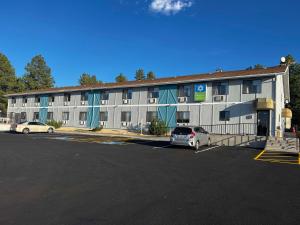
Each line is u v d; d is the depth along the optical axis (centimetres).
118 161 1391
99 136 3069
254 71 2795
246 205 714
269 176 1112
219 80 2883
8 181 920
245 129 2669
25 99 5072
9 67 6688
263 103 2464
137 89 3588
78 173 1073
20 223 566
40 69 7769
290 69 5875
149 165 1299
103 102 3909
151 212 646
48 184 891
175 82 3162
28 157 1437
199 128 2200
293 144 2080
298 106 5369
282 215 645
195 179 1017
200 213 645
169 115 3247
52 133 3475
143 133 3397
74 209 658
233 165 1371
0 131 3778
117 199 745
